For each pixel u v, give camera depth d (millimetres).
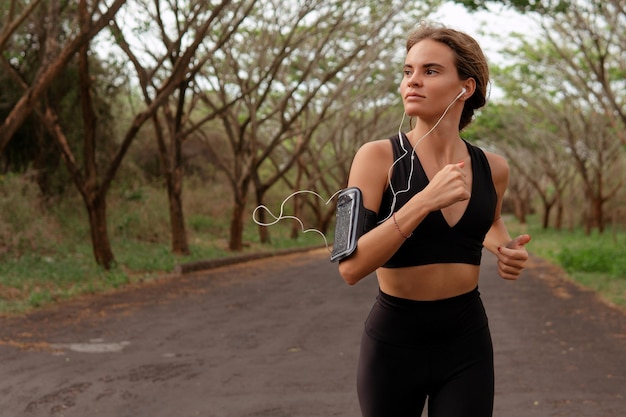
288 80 27359
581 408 5121
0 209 15570
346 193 2090
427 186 1942
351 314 9797
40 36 16672
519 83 29375
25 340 7602
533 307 10625
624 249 21000
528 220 64250
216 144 32500
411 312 2189
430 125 2166
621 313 10008
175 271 16062
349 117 32938
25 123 18891
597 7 15711
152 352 7121
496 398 5406
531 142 42750
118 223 19891
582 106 32250
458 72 2139
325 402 5281
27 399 5312
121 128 24562
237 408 5129
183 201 28312
